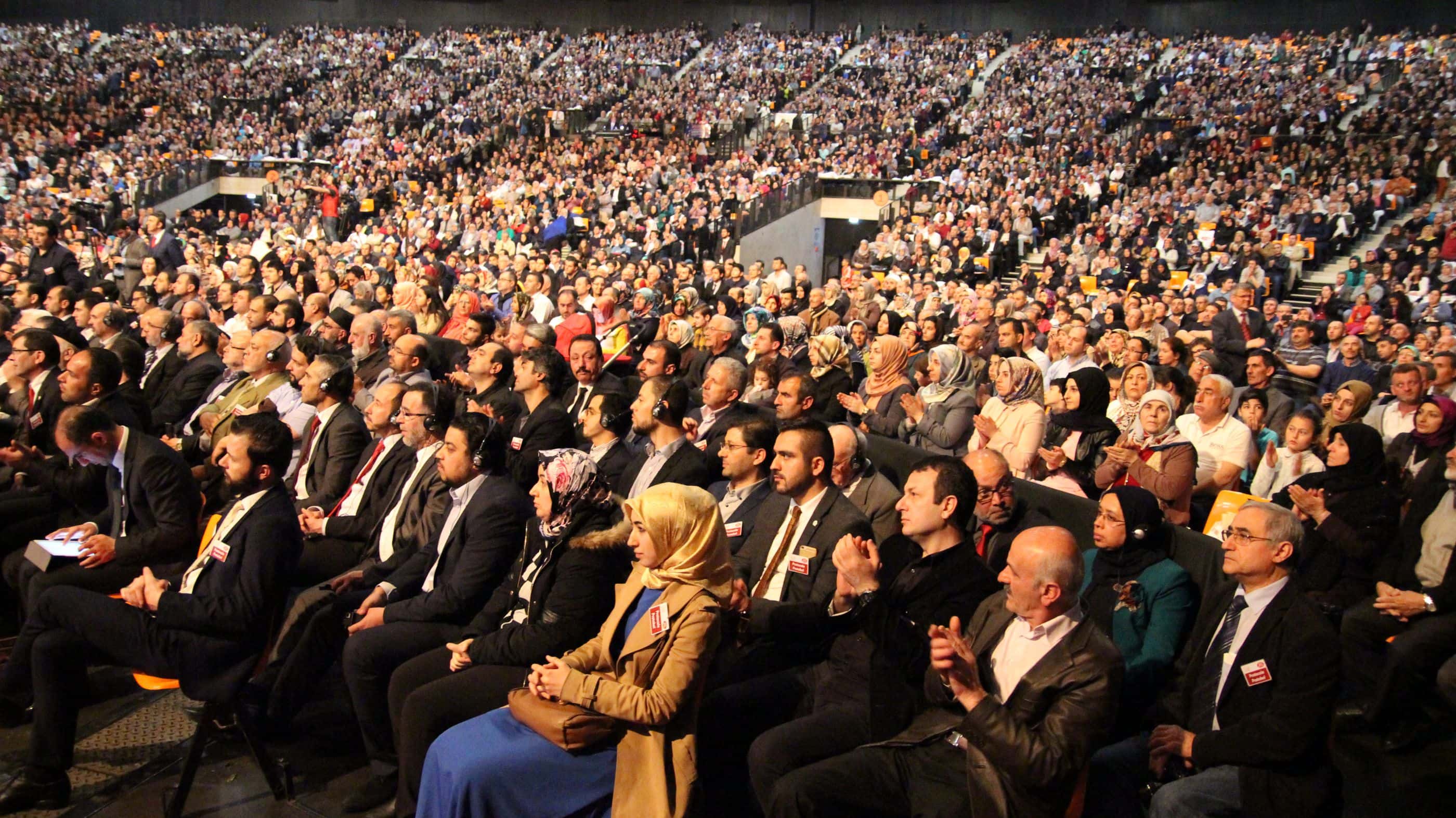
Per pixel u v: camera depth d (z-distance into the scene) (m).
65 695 3.93
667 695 3.15
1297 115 25.72
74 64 37.66
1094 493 5.47
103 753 4.39
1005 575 3.15
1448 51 28.73
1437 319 14.23
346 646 4.02
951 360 6.12
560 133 32.22
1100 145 25.70
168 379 8.02
